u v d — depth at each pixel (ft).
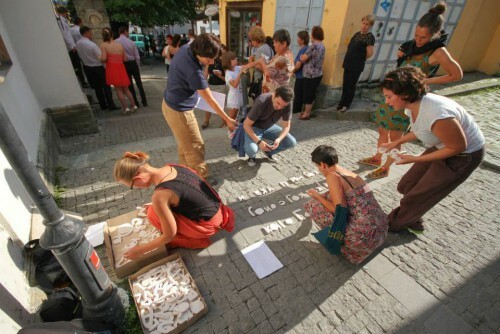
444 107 5.77
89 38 18.66
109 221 8.00
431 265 7.55
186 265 7.36
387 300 6.62
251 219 9.10
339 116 18.58
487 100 21.35
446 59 8.64
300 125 17.79
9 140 3.27
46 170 10.12
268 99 10.60
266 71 15.08
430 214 9.44
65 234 4.17
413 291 6.84
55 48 13.47
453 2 21.71
